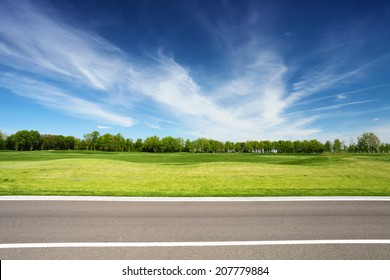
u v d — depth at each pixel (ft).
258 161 143.84
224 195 33.99
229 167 89.20
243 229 19.97
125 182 47.55
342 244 17.02
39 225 20.52
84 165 92.38
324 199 31.76
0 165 90.53
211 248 16.33
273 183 47.16
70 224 20.88
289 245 16.84
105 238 17.80
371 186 43.45
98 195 33.09
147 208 26.58
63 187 40.22
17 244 16.57
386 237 18.28
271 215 24.14
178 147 445.37
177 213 24.67
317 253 15.72
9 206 26.76
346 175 61.98
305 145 437.99
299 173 67.31
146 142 412.57
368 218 23.20
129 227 20.26
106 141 405.18
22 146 394.52
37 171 70.33
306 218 23.15
